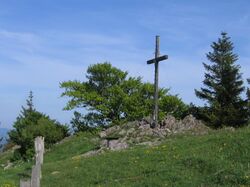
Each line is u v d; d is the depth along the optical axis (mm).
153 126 38750
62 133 53531
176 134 36375
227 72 70250
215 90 69688
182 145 27125
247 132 25812
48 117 55031
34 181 15664
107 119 71562
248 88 69438
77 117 70438
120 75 72438
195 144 26609
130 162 25688
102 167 25953
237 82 69250
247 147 23047
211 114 63500
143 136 37312
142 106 70438
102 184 22938
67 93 70562
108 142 38969
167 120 39656
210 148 24734
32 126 49906
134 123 42000
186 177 20750
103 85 72438
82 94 70250
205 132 34625
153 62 39219
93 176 24594
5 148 68562
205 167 21594
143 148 29812
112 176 23922
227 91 68500
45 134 49375
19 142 48719
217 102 66062
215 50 74500
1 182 27688
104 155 29875
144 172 23281
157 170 22781
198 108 66188
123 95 70188
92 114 70750
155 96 39094
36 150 24250
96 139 44594
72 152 43188
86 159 30109
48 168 29375
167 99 68938
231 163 21562
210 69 72562
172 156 24953
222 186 18781
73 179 25094
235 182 19000
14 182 27984
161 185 20312
